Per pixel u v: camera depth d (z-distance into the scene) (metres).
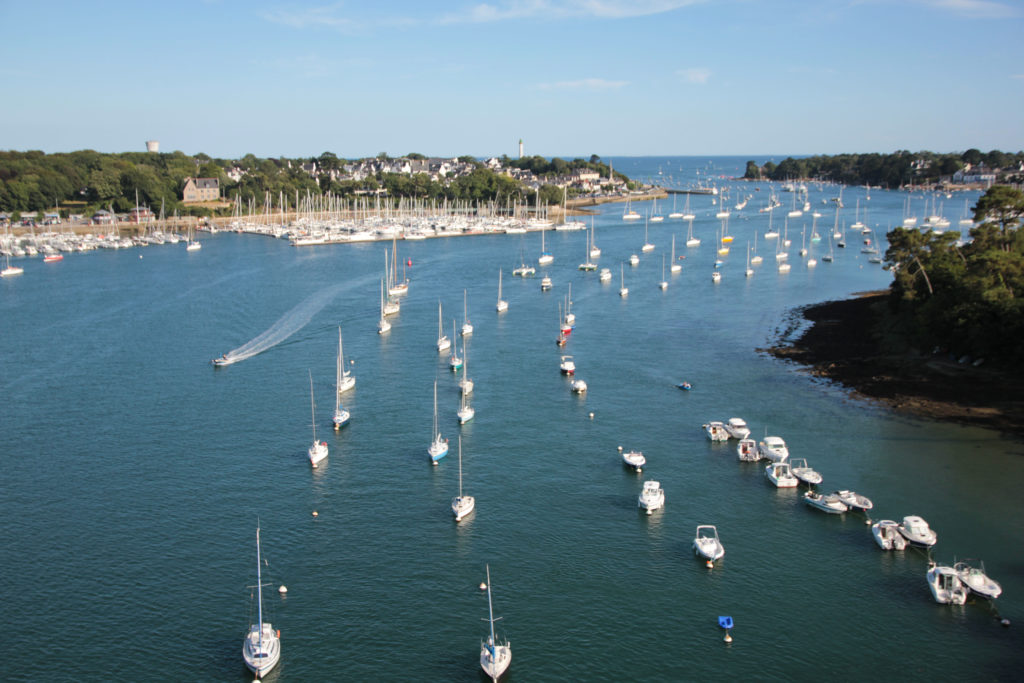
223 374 161.00
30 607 82.56
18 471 114.38
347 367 165.50
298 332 195.75
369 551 93.19
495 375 159.38
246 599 83.94
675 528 98.56
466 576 88.25
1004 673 72.44
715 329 196.88
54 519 100.50
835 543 94.56
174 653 75.75
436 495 107.12
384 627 79.50
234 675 72.81
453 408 140.00
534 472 114.19
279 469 115.00
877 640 77.25
